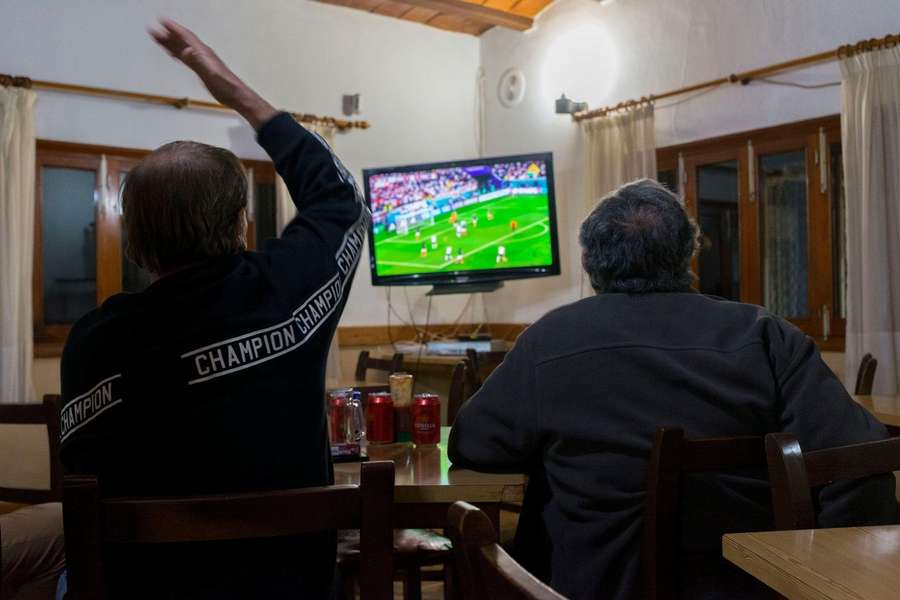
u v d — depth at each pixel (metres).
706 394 1.15
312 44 5.20
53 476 1.85
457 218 4.98
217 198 1.00
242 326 0.93
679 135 4.47
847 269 3.53
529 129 5.52
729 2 4.20
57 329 4.32
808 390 1.16
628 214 1.28
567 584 1.20
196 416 0.91
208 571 0.91
